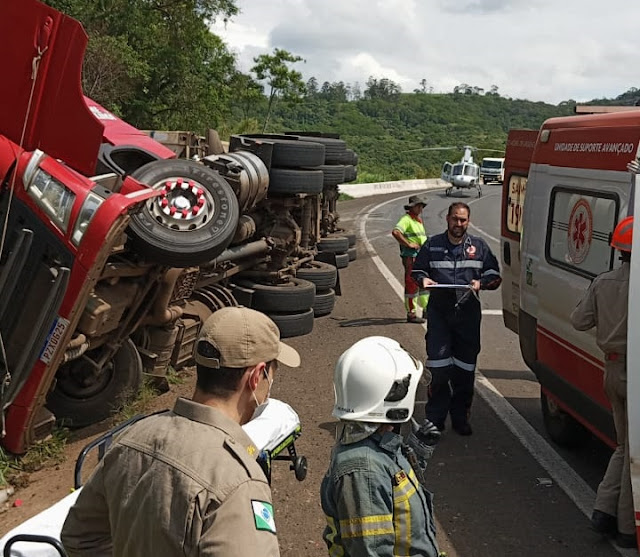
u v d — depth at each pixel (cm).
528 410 736
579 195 571
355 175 1808
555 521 509
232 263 925
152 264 638
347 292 1353
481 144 12750
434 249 652
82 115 550
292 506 519
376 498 245
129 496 211
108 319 603
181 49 3369
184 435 215
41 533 312
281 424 412
